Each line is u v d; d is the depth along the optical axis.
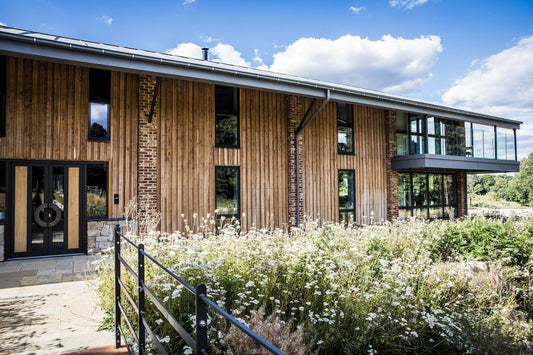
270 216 10.16
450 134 13.48
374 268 4.71
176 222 8.78
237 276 3.67
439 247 7.19
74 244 7.90
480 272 5.71
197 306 1.36
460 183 15.41
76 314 4.07
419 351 3.69
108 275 4.20
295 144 10.53
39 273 6.12
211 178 9.33
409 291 3.73
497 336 3.89
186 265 3.77
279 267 4.09
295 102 10.58
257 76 8.42
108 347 3.14
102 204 8.15
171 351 2.92
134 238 5.26
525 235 7.64
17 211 7.48
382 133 12.84
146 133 8.38
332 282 3.86
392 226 7.76
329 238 5.84
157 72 7.41
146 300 3.37
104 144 8.15
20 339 3.34
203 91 9.37
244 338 2.41
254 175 9.98
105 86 8.24
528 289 5.66
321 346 3.17
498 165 14.82
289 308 3.66
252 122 10.04
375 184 12.48
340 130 11.85
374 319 3.46
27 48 6.24
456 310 4.32
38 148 7.56
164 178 8.70
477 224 8.12
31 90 7.56
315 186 11.09
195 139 9.16
